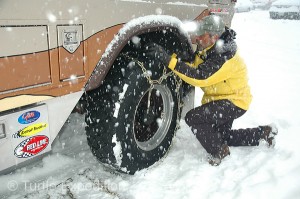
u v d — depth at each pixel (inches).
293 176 99.2
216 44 99.5
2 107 63.6
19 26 61.6
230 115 109.3
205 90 114.1
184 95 126.4
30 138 72.8
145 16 91.3
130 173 100.2
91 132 93.4
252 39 453.7
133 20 87.0
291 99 192.9
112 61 84.6
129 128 94.0
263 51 361.7
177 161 112.1
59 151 115.0
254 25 642.8
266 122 154.0
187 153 117.5
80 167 106.1
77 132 128.0
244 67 108.4
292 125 150.0
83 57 76.4
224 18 129.9
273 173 101.3
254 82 228.4
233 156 114.4
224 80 106.8
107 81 91.3
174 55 101.2
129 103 91.7
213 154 108.8
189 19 111.7
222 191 93.8
